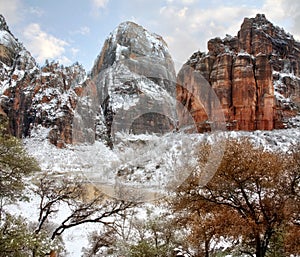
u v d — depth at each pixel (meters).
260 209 7.30
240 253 7.36
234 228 6.87
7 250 5.35
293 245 6.63
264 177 7.19
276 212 6.93
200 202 7.29
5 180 7.99
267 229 6.89
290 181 7.35
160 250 7.36
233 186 7.15
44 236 6.36
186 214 7.69
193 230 7.20
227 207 7.45
